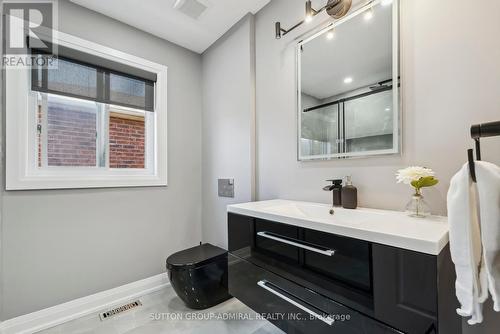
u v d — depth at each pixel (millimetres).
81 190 1671
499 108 855
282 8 1652
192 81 2326
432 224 844
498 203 615
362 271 784
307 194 1512
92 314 1627
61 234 1587
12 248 1422
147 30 2002
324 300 897
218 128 2176
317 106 1450
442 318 658
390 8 1133
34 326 1462
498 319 844
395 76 1107
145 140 2109
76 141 1749
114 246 1812
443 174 980
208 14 1832
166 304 1744
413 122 1063
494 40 866
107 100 1836
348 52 1302
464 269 652
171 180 2152
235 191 1979
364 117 1232
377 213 1057
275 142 1713
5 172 1398
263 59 1793
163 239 2088
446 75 973
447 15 971
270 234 1123
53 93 1602
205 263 1649
